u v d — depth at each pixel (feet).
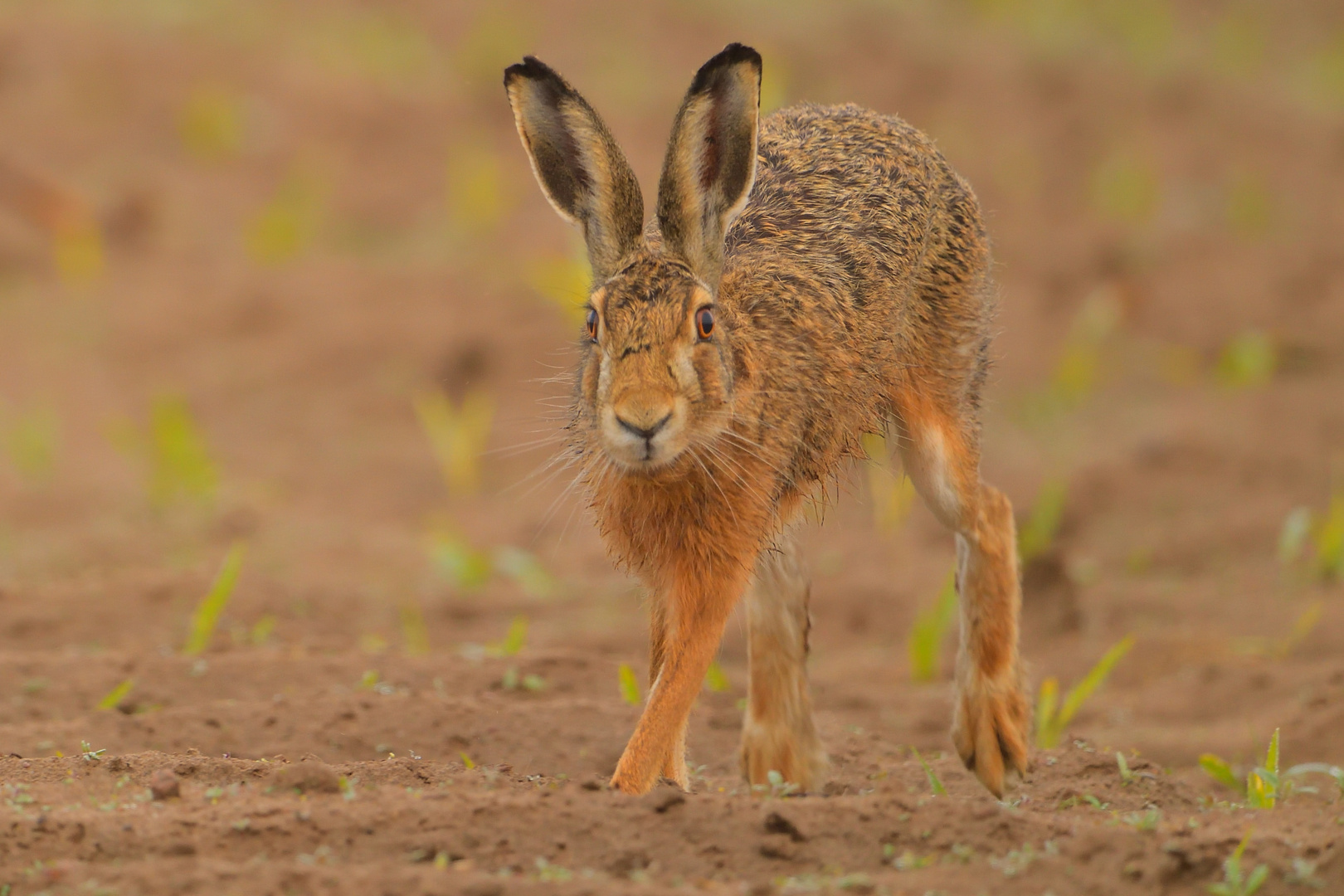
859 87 97.91
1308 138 96.22
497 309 65.98
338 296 68.23
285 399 60.44
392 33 99.50
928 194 28.30
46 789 21.59
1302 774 28.78
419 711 29.53
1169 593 41.86
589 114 25.03
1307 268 71.72
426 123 88.48
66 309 67.51
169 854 18.94
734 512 24.29
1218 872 19.08
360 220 78.48
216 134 81.51
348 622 40.50
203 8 95.91
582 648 39.29
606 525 25.34
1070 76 102.94
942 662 38.75
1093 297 69.00
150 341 64.80
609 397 23.16
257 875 18.02
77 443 55.42
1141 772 26.86
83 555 44.78
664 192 24.54
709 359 23.45
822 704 34.99
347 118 87.10
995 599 28.45
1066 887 18.62
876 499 48.96
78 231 73.20
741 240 26.37
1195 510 48.37
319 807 20.18
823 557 46.91
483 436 56.85
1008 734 27.55
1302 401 57.06
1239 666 35.73
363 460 55.93
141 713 30.68
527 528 50.08
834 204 27.20
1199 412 57.00
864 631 42.06
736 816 20.15
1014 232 78.02
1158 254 74.59
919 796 22.79
